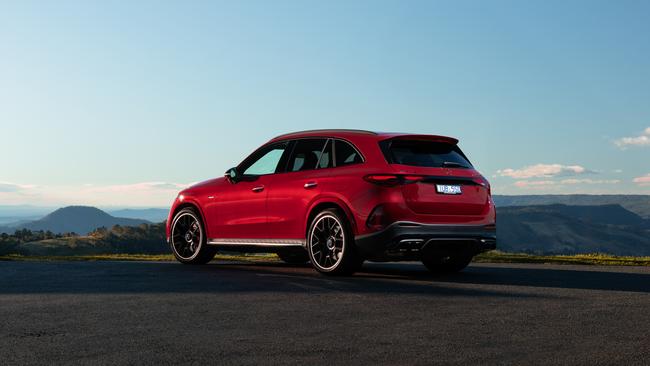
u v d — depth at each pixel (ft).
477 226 26.50
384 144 25.80
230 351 12.87
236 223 30.07
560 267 32.01
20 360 12.21
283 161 28.91
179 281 24.26
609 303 19.07
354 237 25.55
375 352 12.76
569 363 11.83
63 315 17.04
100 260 38.45
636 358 12.21
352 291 21.54
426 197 25.35
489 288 22.40
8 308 18.16
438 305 18.66
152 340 13.94
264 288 22.24
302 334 14.55
